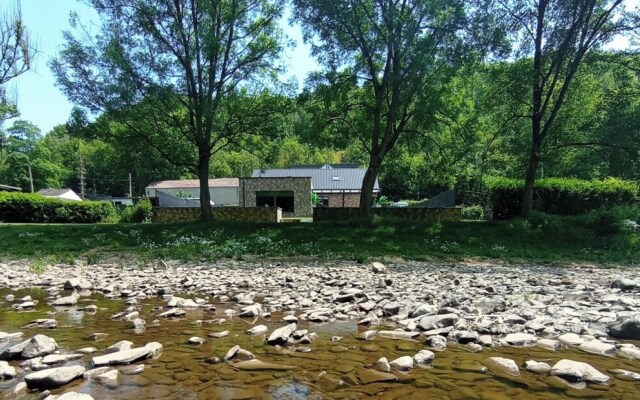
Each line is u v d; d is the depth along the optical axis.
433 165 22.45
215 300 7.59
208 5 19.36
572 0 17.84
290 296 7.77
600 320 5.61
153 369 4.04
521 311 6.17
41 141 83.88
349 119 22.19
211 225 18.97
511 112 20.06
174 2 20.06
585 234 16.59
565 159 22.70
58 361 4.21
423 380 3.72
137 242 16.75
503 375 3.83
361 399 3.34
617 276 10.48
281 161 85.44
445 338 4.96
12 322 5.95
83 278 10.04
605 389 3.50
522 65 18.84
